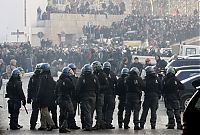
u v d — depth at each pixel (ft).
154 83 106.93
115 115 133.08
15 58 257.14
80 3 381.60
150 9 400.26
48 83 104.06
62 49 297.94
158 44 341.41
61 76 102.37
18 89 105.91
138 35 349.61
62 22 364.58
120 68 211.20
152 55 279.49
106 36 351.67
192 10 396.98
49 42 344.69
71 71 106.52
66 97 101.19
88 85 103.65
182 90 118.93
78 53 278.46
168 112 108.37
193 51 267.59
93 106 104.12
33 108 106.22
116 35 351.67
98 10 376.27
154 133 100.94
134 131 104.06
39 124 116.37
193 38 343.67
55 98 103.86
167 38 348.79
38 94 103.76
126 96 106.52
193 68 154.30
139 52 281.54
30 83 106.42
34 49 286.66
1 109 145.07
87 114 103.65
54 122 106.63
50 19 364.58
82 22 367.45
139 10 398.83
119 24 357.61
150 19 362.12
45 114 104.42
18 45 288.51
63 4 380.17
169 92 107.34
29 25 395.14
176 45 310.65
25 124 115.44
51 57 271.90
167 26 353.72
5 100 164.04
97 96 105.19
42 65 104.58
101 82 106.01
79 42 351.46
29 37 373.61
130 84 105.91
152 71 107.24
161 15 397.39
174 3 401.08
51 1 379.76
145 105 107.65
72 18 365.40
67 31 363.76
